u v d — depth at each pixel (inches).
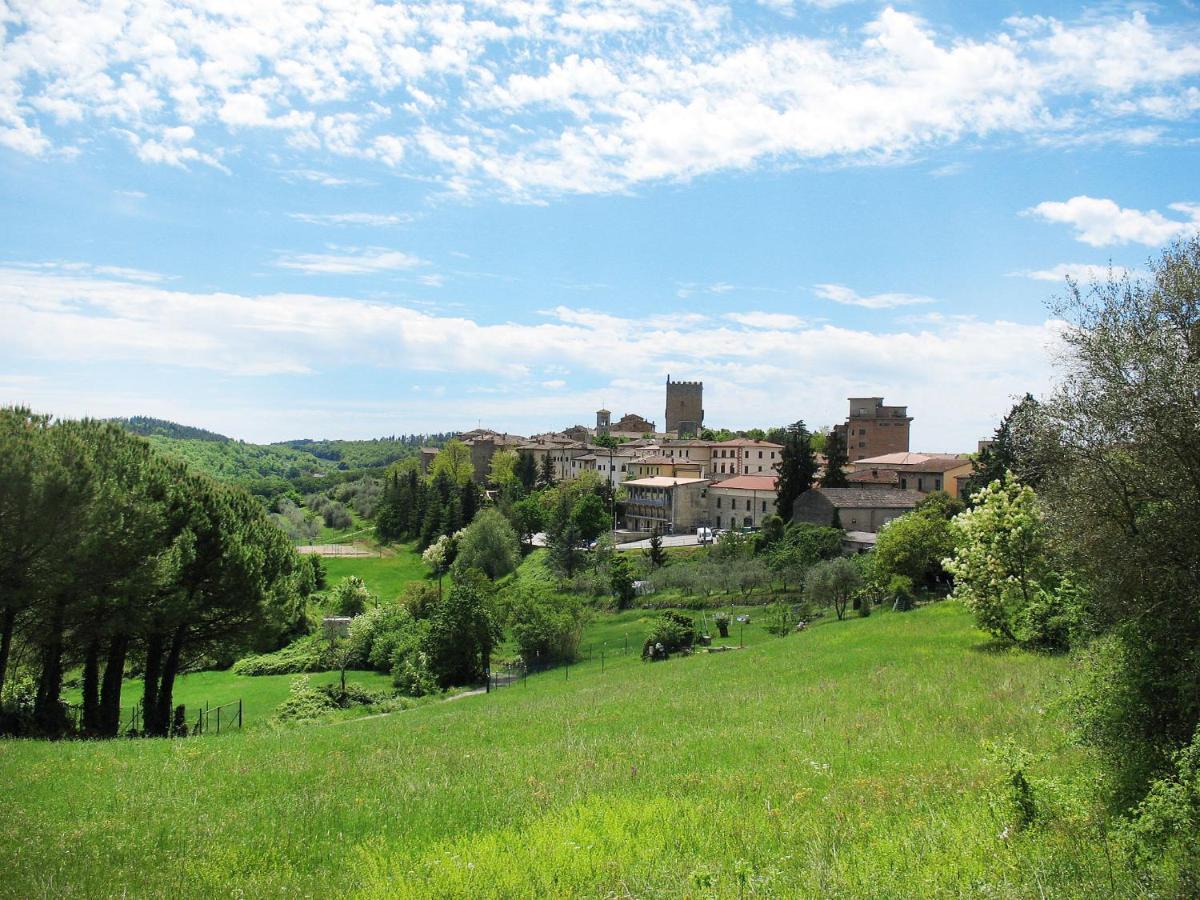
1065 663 1047.0
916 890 357.1
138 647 1560.0
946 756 638.5
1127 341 522.9
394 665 2549.2
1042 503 597.9
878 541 2714.1
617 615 3223.4
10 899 379.9
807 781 594.6
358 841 492.7
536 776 660.1
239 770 712.4
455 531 5064.0
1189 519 489.4
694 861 417.7
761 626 2659.9
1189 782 386.0
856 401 6540.4
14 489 1088.2
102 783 645.3
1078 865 374.9
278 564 1793.8
